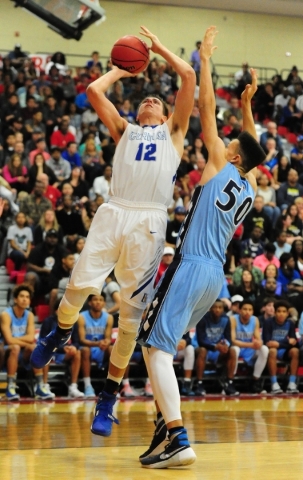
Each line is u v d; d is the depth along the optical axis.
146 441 4.82
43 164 12.87
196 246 3.93
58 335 4.44
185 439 3.71
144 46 4.33
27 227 11.30
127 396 9.40
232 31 21.34
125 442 4.76
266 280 11.13
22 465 3.77
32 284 10.39
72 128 15.09
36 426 5.70
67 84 17.00
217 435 5.15
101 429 4.30
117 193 4.21
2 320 8.95
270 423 6.03
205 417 6.59
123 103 16.20
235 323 10.05
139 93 16.98
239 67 21.39
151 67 18.22
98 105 4.25
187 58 20.92
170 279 3.87
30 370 9.06
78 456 4.11
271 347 10.12
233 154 4.12
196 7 20.98
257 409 7.51
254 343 10.01
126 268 4.18
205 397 9.45
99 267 4.18
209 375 10.02
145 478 3.36
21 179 12.59
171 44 20.80
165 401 3.74
